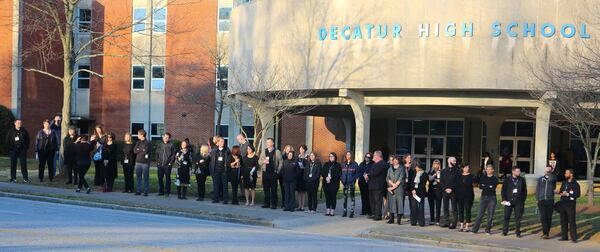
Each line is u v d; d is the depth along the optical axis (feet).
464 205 55.88
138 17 143.95
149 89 147.02
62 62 153.58
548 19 82.33
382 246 45.29
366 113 95.35
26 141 79.15
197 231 46.21
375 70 87.20
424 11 85.30
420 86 85.40
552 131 128.26
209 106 133.39
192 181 89.56
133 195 70.69
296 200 69.56
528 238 52.90
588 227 57.41
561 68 73.10
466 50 83.97
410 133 134.21
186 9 140.77
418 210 57.72
